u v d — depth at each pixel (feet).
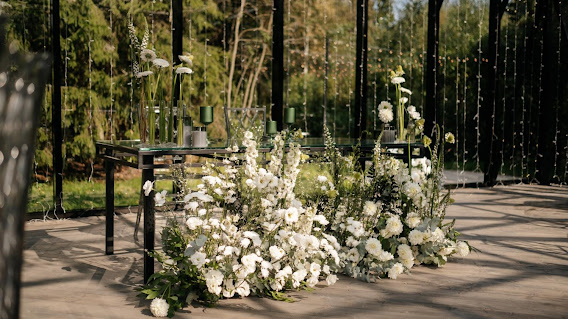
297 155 9.55
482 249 12.69
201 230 9.12
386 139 13.74
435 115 20.38
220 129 28.73
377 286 9.84
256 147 9.81
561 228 15.20
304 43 31.63
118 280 10.05
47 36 22.00
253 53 31.12
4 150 2.35
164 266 9.29
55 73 15.69
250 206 9.44
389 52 31.35
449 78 30.81
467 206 18.63
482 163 30.53
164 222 15.44
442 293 9.46
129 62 25.14
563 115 25.90
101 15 24.66
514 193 21.83
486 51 30.25
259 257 8.60
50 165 23.67
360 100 19.76
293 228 9.58
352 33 32.27
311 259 9.77
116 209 16.92
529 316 8.35
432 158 11.84
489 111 23.26
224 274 8.63
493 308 8.70
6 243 2.36
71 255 11.81
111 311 8.41
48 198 21.34
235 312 8.41
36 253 11.93
